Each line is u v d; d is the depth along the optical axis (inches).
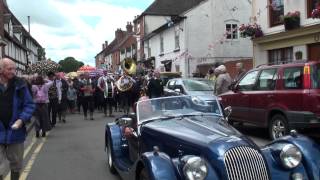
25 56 2160.4
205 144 226.5
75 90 951.0
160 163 222.1
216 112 293.9
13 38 1721.2
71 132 622.5
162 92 703.7
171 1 1935.3
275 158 237.5
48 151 474.6
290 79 455.5
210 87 708.7
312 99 428.1
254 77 510.9
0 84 276.8
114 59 3137.3
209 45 1414.9
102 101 863.7
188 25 1430.9
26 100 277.4
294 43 767.7
